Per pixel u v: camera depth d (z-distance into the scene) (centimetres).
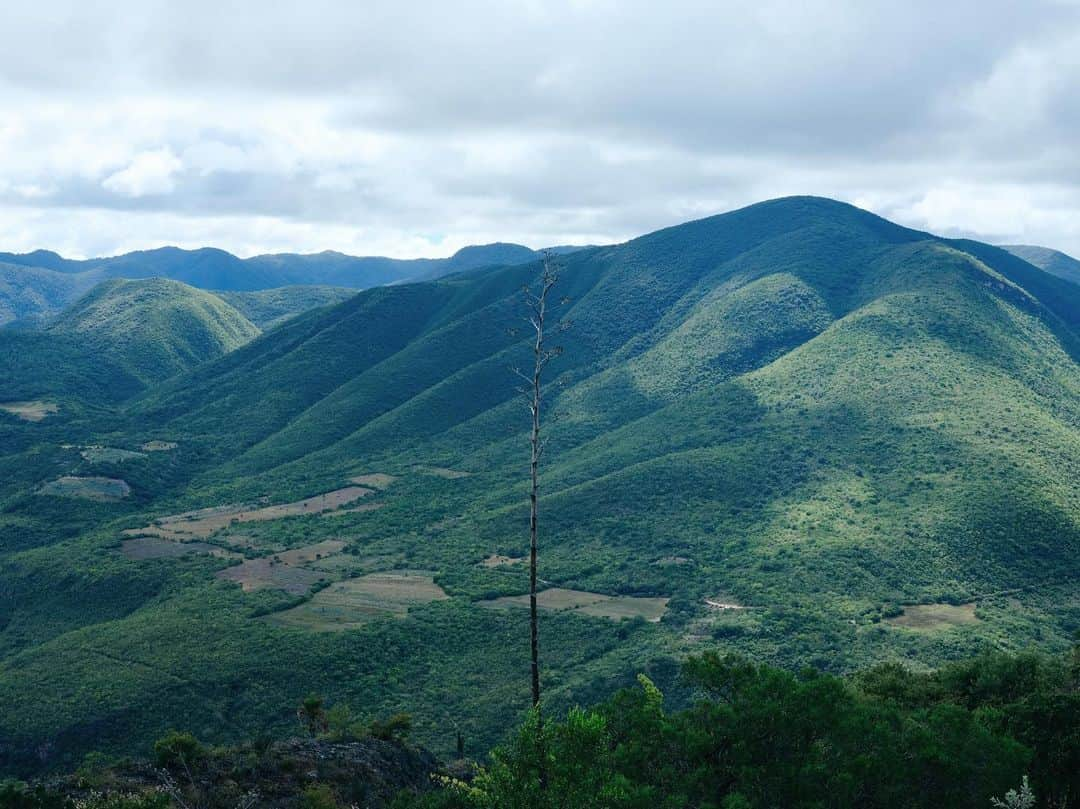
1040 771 3275
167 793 3347
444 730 9075
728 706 3120
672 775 2977
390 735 4756
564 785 2598
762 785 2916
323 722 4997
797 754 2998
